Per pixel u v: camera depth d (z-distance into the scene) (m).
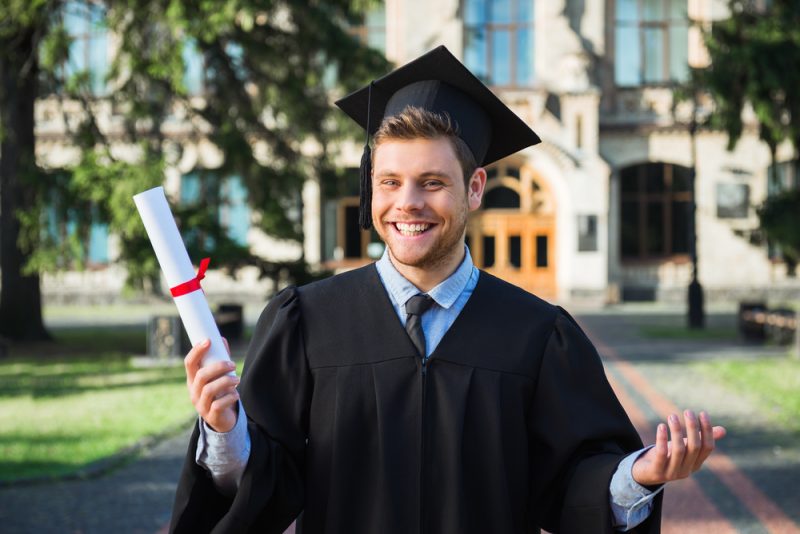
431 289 2.14
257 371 2.12
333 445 2.05
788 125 14.13
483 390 2.06
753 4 14.67
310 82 16.38
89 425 8.80
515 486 2.04
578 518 2.00
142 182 14.00
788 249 15.59
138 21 14.20
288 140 17.23
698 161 30.66
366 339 2.12
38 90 16.05
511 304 2.18
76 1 15.44
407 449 2.03
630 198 31.58
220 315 16.55
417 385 2.07
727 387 11.22
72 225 14.73
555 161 29.77
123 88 15.16
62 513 5.87
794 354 14.77
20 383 11.84
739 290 30.59
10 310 17.20
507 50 30.83
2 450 7.67
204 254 15.27
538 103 29.70
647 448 1.95
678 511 5.96
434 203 2.03
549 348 2.14
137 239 14.31
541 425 2.11
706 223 30.70
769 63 13.48
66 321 23.61
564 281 30.05
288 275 17.05
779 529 5.56
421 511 1.99
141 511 5.93
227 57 16.16
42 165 15.44
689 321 20.45
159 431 8.49
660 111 30.84
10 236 17.06
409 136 2.03
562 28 30.45
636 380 11.82
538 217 30.42
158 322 14.33
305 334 2.16
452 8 30.39
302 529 2.07
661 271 30.97
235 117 16.50
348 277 2.25
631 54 31.41
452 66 2.21
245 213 30.19
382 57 16.72
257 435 2.00
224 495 2.03
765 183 30.39
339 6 16.39
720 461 7.36
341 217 31.03
